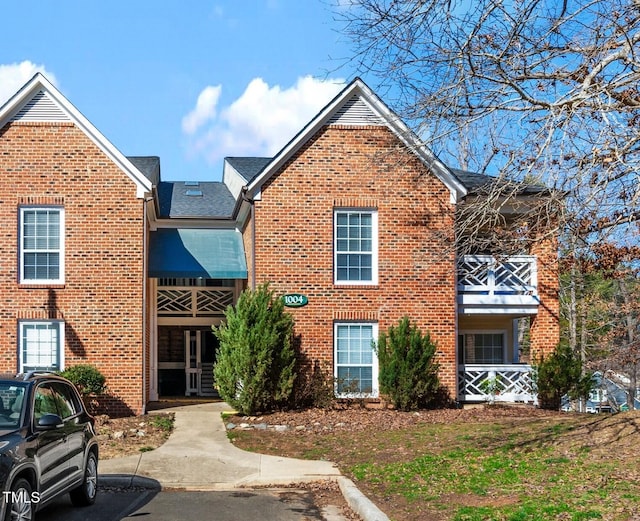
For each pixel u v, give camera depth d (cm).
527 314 2298
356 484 1270
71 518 1041
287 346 2028
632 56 1119
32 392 943
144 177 2066
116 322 2044
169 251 2342
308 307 2119
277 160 2116
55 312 2031
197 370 2542
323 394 2053
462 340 2498
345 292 2133
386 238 2156
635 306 2600
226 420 1934
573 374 2130
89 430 1113
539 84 1213
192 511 1105
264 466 1434
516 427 1644
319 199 2141
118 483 1313
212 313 2558
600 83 1115
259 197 2122
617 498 985
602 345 2861
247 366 1970
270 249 2119
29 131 2055
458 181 2172
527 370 2217
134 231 2064
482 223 1362
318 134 2152
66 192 2053
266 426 1833
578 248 1286
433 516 1015
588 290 3041
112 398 2023
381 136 2159
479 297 2216
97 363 2033
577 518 909
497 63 1153
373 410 2056
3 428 870
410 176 2164
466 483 1184
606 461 1206
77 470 1043
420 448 1512
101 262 2052
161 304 2542
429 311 2159
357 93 2166
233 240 2439
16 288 2025
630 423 1427
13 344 2016
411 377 2044
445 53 1221
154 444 1634
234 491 1273
